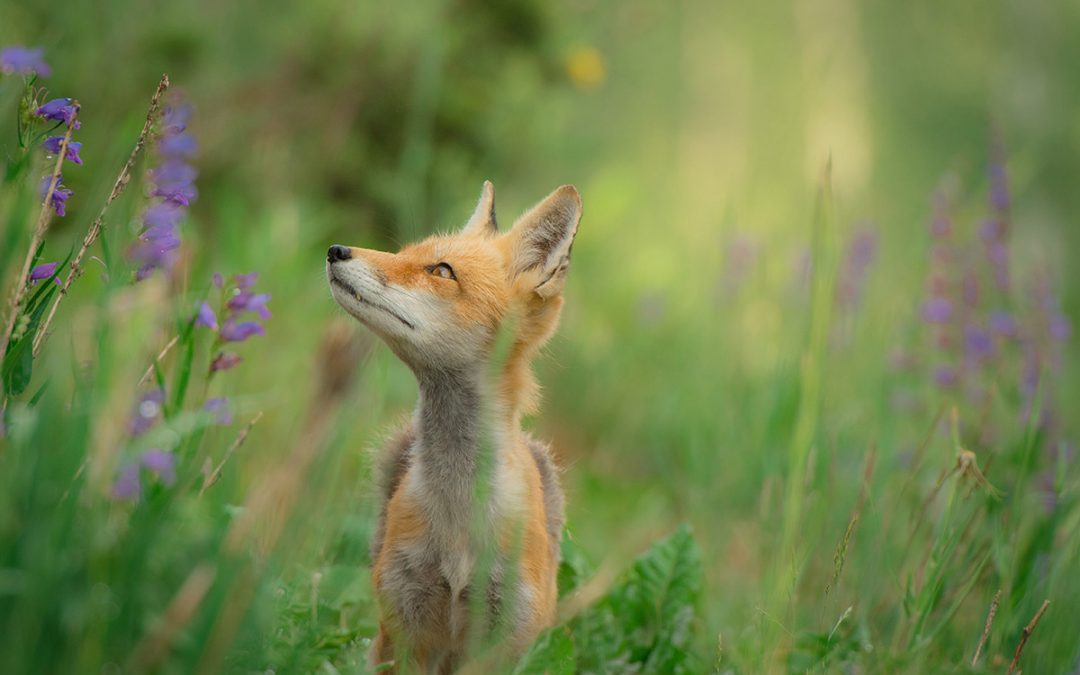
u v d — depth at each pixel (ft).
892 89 110.63
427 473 25.82
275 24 57.57
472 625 24.63
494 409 26.32
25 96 20.10
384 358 31.81
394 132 53.98
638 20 65.67
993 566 28.94
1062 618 28.07
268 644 18.89
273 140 52.39
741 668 26.68
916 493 33.76
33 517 15.92
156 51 50.21
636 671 27.91
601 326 60.49
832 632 25.73
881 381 42.09
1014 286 46.50
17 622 15.56
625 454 53.83
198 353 26.03
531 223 28.22
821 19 102.01
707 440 46.98
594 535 43.93
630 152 88.69
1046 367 30.66
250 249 44.47
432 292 26.35
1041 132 105.19
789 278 57.67
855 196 78.79
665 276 64.64
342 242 53.06
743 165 85.76
